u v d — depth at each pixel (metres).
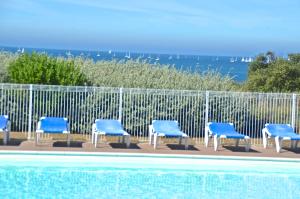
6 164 14.88
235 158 16.17
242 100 19.62
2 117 16.97
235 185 13.78
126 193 12.48
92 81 20.34
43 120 17.08
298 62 30.12
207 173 15.15
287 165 16.05
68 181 13.52
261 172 15.52
